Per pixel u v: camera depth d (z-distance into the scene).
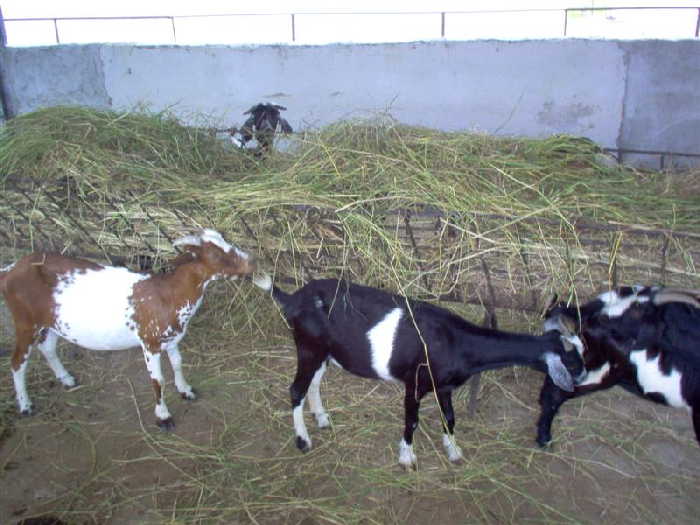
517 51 8.59
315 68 9.25
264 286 3.57
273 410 4.09
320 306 3.48
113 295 3.69
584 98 8.64
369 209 3.80
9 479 3.47
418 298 3.91
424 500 3.37
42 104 10.00
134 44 9.57
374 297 3.46
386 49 8.94
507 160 4.25
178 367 4.07
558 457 3.70
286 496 3.37
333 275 4.05
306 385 3.63
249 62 9.36
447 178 3.98
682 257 3.52
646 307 3.32
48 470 3.55
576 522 3.22
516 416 4.05
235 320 4.90
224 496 3.36
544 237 3.53
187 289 3.66
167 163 4.70
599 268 3.65
